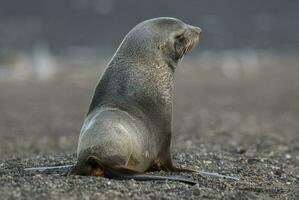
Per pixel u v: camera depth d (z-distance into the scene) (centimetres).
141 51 4441
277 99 13800
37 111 12088
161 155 4450
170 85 4506
